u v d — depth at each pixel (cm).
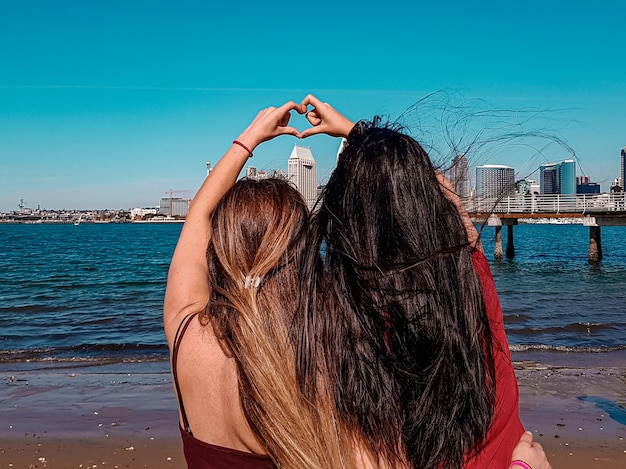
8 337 1191
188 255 125
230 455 102
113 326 1333
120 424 603
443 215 104
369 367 96
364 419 96
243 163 135
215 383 102
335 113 141
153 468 493
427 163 107
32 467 493
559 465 492
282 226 108
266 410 96
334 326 98
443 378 96
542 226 12756
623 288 2039
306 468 95
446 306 98
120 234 9188
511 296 1827
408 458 97
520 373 819
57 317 1490
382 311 97
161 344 1090
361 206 103
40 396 715
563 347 1024
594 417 617
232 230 109
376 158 105
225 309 103
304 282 102
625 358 937
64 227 14500
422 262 98
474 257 115
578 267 2923
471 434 97
